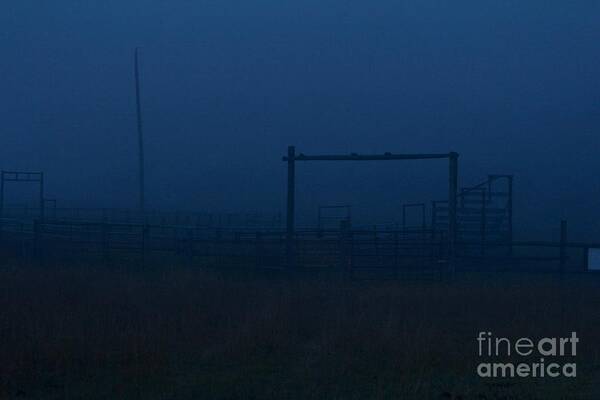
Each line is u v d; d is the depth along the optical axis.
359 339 14.14
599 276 26.47
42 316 15.78
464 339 14.69
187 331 14.78
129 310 17.66
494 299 19.83
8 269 24.67
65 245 31.94
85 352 12.80
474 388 11.27
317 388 11.12
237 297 20.05
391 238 27.92
